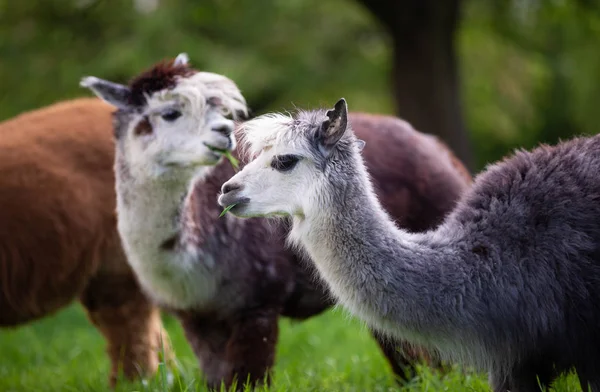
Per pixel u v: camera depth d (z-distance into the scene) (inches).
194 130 941.2
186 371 1080.2
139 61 1955.0
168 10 2006.6
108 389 1104.2
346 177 773.9
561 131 2930.6
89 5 2097.7
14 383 1205.1
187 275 956.0
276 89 2198.6
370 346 1363.2
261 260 973.2
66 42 2128.4
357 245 765.9
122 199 971.3
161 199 946.1
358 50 2279.8
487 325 756.0
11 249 1070.4
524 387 784.3
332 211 771.4
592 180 767.7
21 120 1167.0
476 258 764.6
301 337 1491.1
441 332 760.3
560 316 747.4
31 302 1099.9
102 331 1167.6
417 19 1875.0
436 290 753.6
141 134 952.9
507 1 2137.1
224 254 964.0
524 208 775.7
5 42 2126.0
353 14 2245.3
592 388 752.3
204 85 959.0
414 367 1018.7
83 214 1112.8
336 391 978.1
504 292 754.2
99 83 978.1
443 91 1893.5
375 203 786.2
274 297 979.9
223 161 1009.5
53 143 1129.4
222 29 2180.1
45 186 1095.6
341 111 763.4
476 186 824.9
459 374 956.6
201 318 988.6
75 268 1115.3
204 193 978.7
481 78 2380.7
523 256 760.3
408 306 754.8
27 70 2110.0
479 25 2263.8
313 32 2242.9
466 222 792.9
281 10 2075.5
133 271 1065.5
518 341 762.2
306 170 776.9
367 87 2247.8
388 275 756.6
